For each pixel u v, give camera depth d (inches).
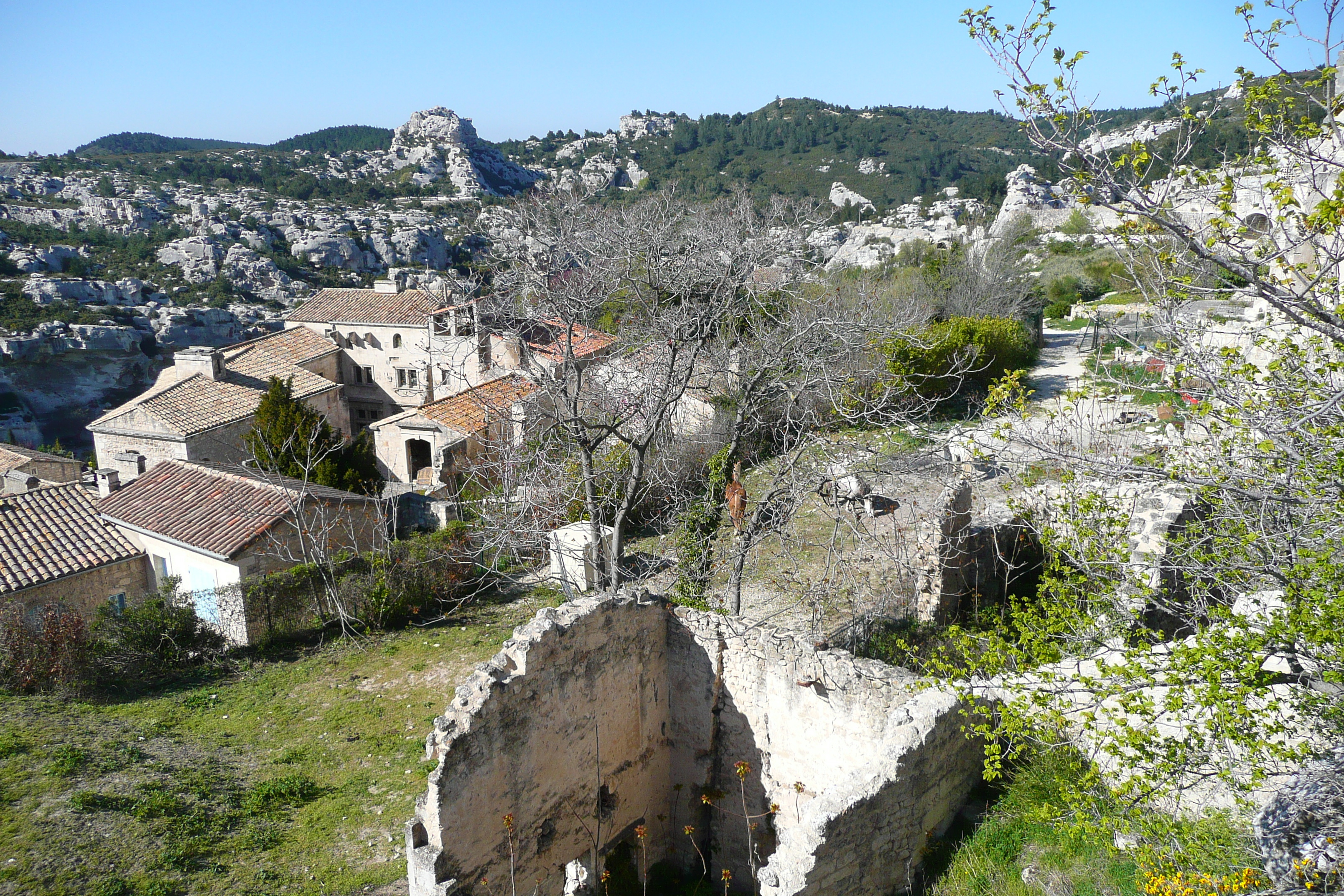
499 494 887.1
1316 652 279.1
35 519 880.3
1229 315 732.7
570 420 639.8
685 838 475.5
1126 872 311.1
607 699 428.1
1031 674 358.0
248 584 745.6
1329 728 303.1
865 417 753.6
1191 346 343.3
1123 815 301.4
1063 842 336.5
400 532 970.1
